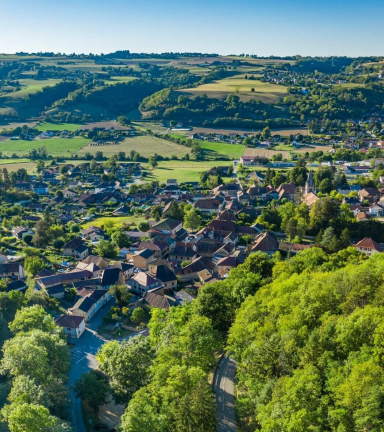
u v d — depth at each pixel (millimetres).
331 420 56875
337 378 60594
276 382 67125
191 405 68312
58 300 145875
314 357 67062
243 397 78000
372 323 66312
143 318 132500
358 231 193250
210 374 87500
